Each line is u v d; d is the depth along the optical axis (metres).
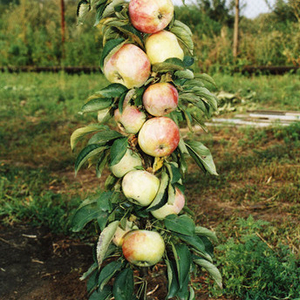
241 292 2.81
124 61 1.67
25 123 8.34
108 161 2.03
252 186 4.81
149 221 1.98
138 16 1.67
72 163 6.13
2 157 6.34
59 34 15.74
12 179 5.27
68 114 8.97
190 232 1.83
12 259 3.44
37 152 6.56
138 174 1.77
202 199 4.52
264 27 13.24
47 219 4.11
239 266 2.95
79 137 1.89
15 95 10.55
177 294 2.02
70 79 12.88
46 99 10.27
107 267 1.99
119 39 1.70
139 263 1.85
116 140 1.78
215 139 6.95
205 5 15.48
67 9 17.98
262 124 7.38
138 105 1.73
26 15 17.52
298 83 9.93
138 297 2.14
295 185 4.76
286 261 3.06
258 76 11.70
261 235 3.59
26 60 15.37
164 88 1.68
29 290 3.02
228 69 11.98
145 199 1.75
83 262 3.42
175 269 1.99
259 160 5.70
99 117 1.94
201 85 1.88
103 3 1.76
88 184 5.29
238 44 12.78
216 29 14.41
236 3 12.13
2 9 20.45
